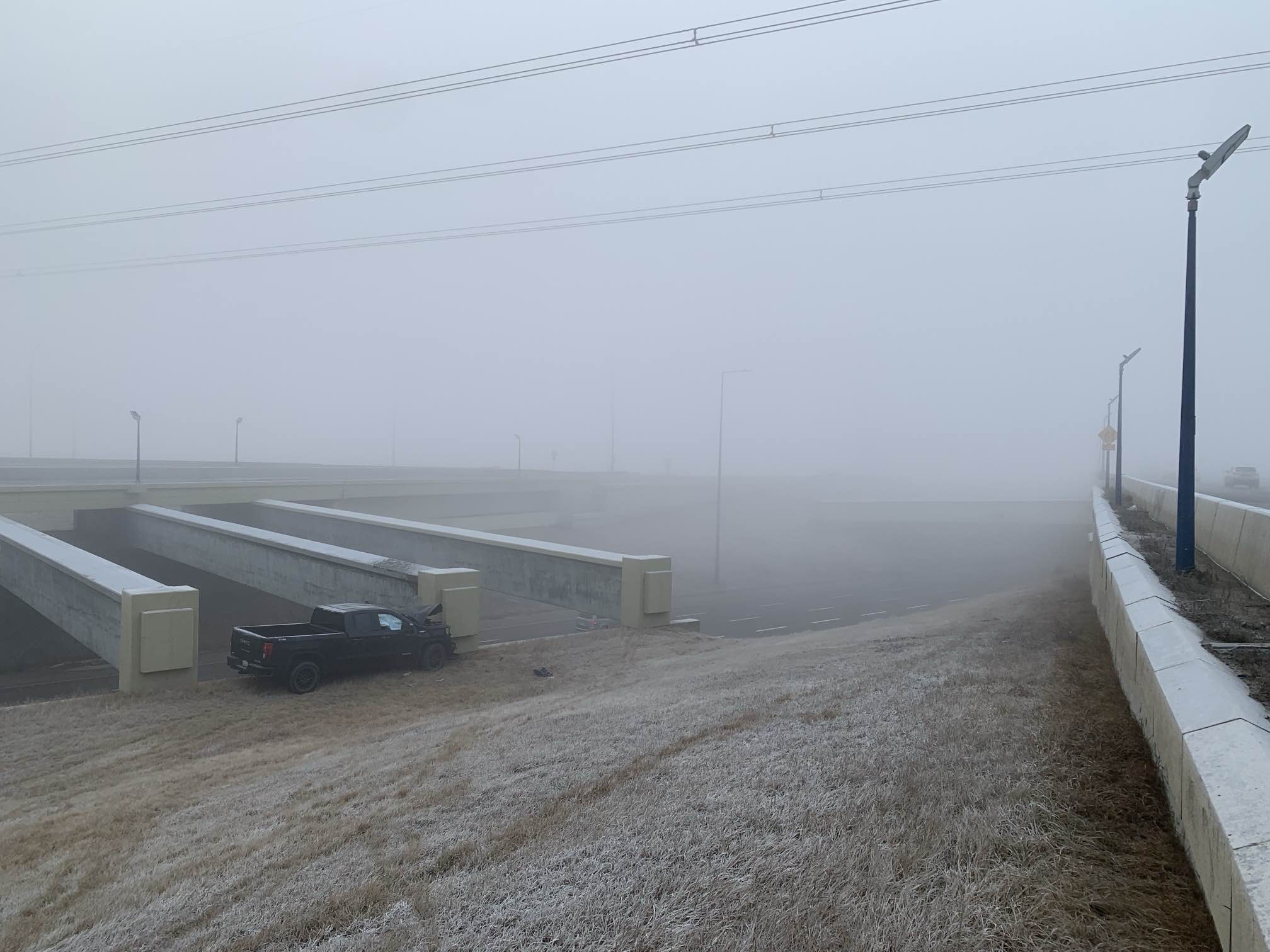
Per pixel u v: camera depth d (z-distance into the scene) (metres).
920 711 10.12
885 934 5.11
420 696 19.02
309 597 28.56
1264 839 4.26
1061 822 6.45
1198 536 18.47
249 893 7.19
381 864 7.30
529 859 6.95
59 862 9.18
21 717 17.56
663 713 12.20
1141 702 8.31
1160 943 4.76
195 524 35.06
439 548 33.78
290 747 14.45
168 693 19.47
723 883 6.04
